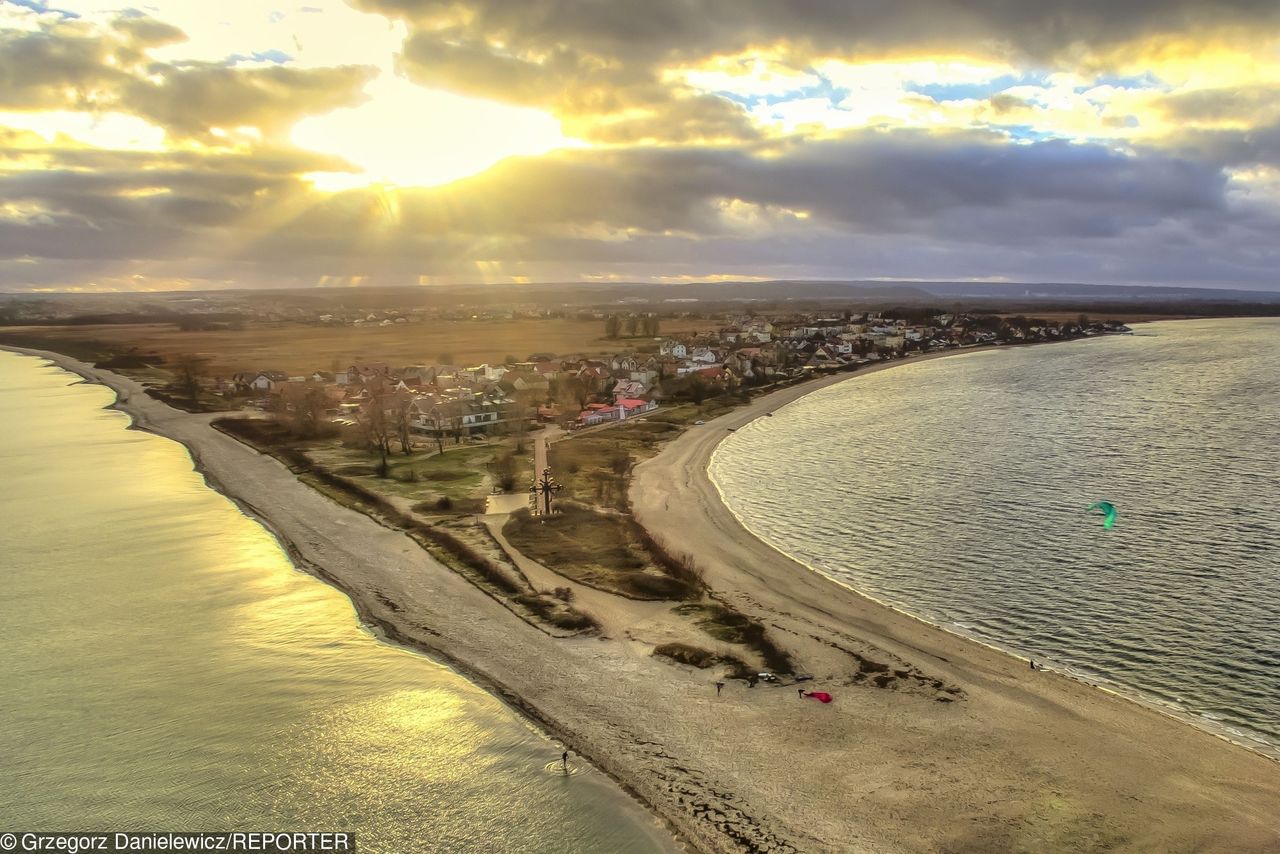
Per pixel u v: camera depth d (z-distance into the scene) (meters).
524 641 64.50
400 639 64.94
